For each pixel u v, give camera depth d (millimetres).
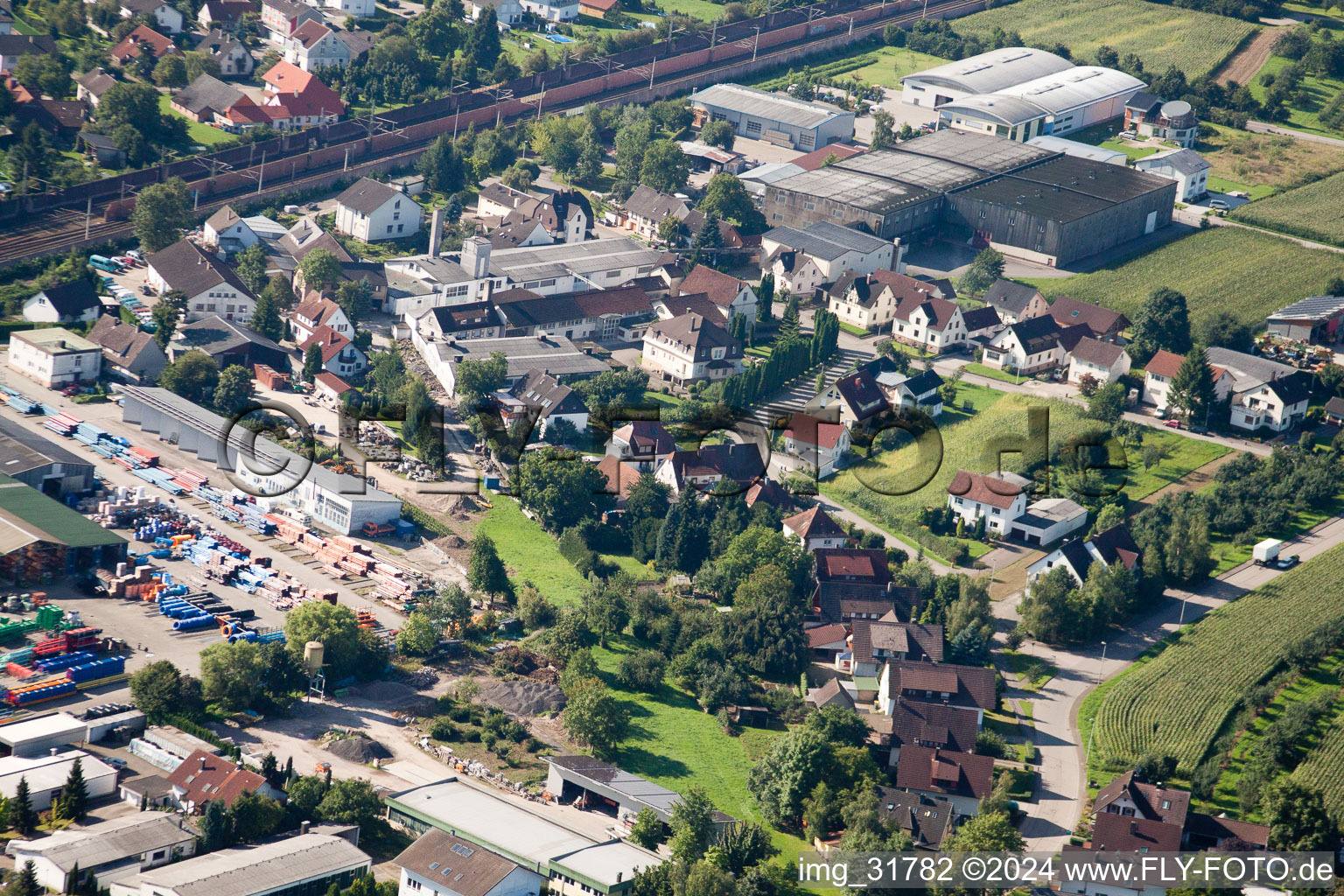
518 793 177000
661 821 169875
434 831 156750
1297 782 177250
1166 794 176500
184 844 153500
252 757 172125
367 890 148000
